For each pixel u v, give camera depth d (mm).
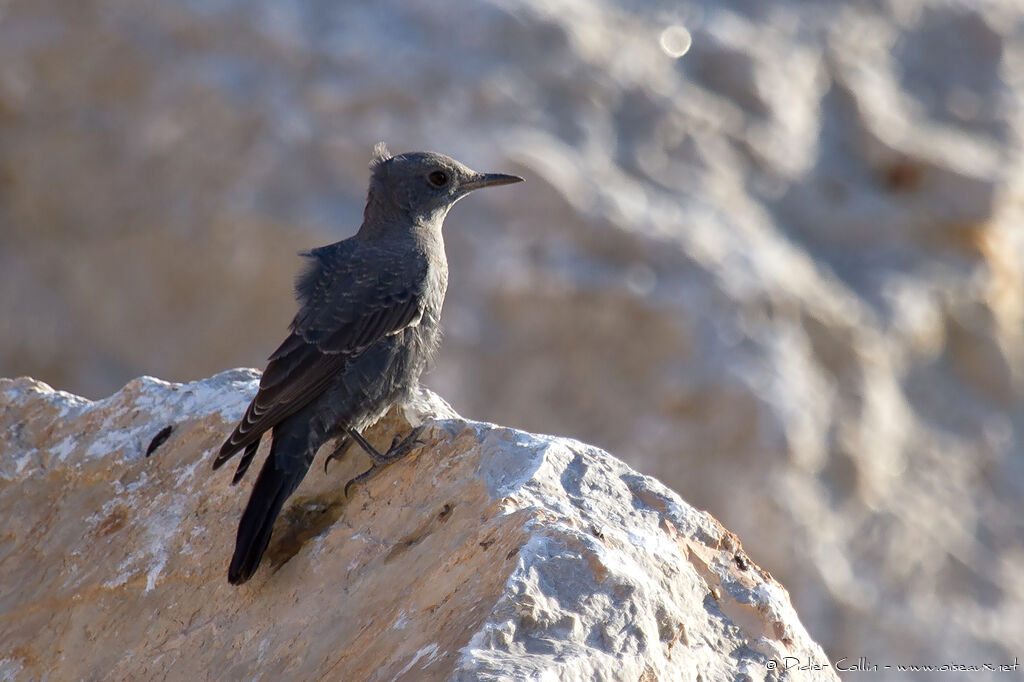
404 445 6496
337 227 18516
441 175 7648
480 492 5875
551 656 4695
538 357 17594
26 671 6422
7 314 19938
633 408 17438
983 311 19453
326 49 19734
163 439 7145
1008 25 22328
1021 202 20297
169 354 19359
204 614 6203
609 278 17750
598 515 5703
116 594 6512
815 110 20797
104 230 19812
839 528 17234
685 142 19547
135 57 20172
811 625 16594
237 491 6715
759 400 17203
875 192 20234
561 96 19453
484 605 4941
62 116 20266
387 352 7023
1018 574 17844
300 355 6762
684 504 5969
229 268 19094
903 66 21719
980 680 16672
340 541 6137
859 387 18078
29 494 7211
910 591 17250
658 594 5121
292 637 5762
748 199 19641
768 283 18156
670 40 20531
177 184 19609
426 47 19641
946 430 18672
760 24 21234
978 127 21312
